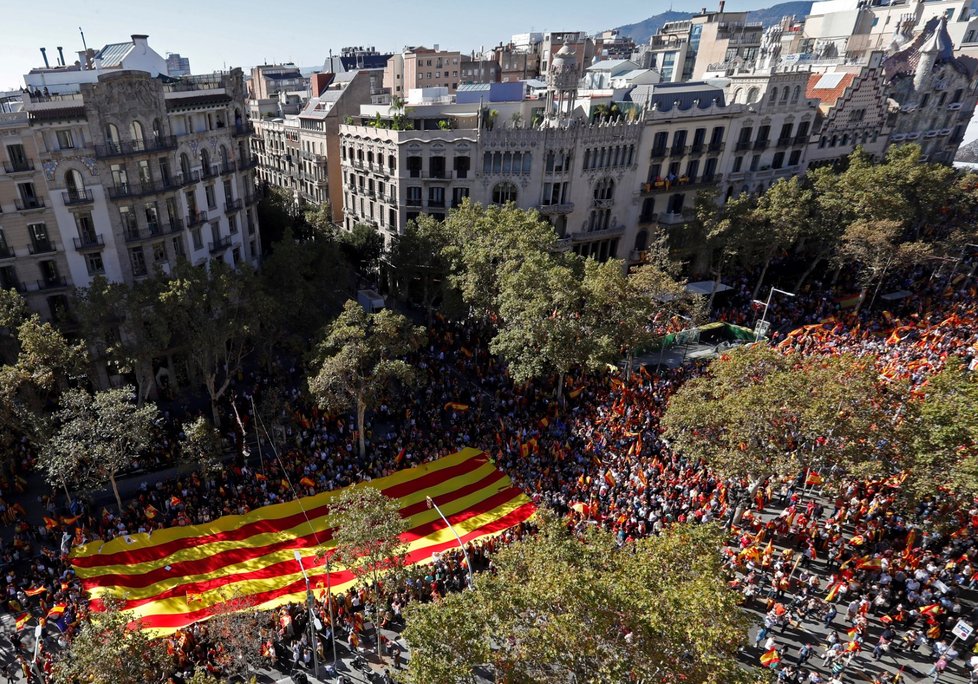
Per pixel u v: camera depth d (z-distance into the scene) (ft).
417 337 139.74
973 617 96.99
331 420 147.84
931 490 96.37
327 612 97.81
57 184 147.95
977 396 102.01
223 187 194.80
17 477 127.03
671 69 413.18
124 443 112.88
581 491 120.98
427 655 63.46
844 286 233.35
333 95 295.48
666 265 185.88
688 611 63.26
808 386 107.45
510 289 147.54
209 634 87.81
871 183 215.92
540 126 226.17
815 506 118.93
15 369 113.50
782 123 265.54
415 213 233.35
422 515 117.80
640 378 160.86
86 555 104.47
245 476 127.24
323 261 175.63
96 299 128.26
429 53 408.67
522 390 160.35
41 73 170.40
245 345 175.11
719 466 111.24
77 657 70.59
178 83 180.65
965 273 231.91
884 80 289.12
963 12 345.51
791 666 90.27
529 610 66.69
